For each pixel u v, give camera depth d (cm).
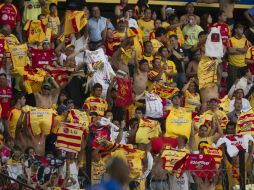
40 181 3738
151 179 3875
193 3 5822
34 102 4562
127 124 4644
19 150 4012
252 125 4266
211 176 3825
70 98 4662
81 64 4759
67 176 3806
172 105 4503
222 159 4016
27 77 4559
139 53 4984
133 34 5066
